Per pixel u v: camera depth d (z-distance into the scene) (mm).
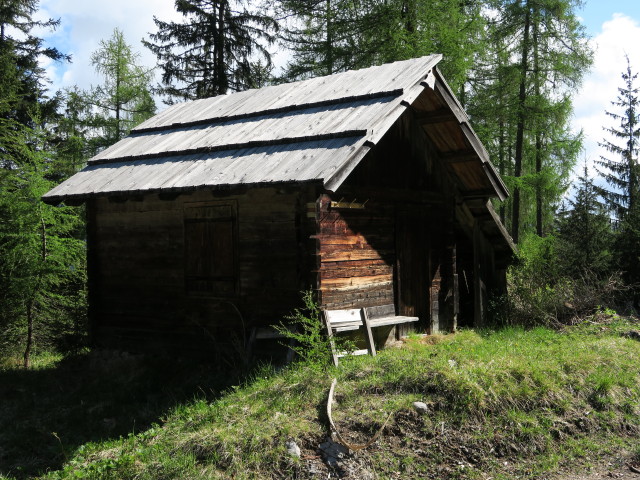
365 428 6504
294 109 11305
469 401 6848
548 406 7148
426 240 12227
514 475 5941
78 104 25016
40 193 12758
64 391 10531
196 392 9234
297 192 9438
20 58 23281
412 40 19203
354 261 10258
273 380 8156
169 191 9648
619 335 10789
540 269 14320
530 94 22906
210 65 25422
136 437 7301
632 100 22641
